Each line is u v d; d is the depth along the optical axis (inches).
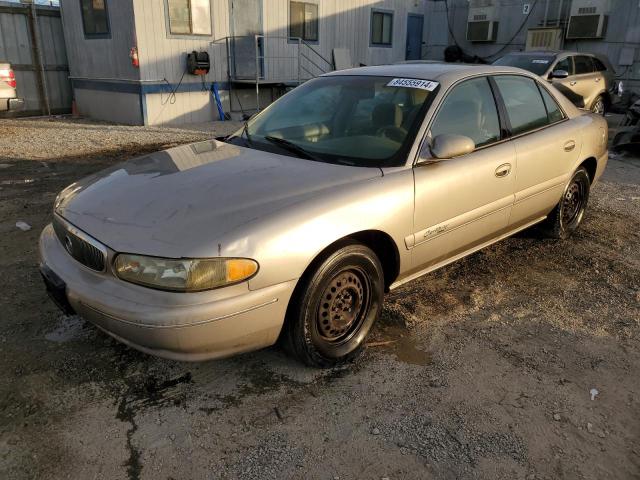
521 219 165.6
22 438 95.1
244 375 114.5
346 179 116.6
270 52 563.5
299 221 103.0
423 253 131.3
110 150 357.1
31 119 521.0
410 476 89.6
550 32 643.5
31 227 196.2
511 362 121.7
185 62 494.9
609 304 150.7
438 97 135.0
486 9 709.3
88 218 107.8
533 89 171.2
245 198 106.0
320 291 109.0
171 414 102.3
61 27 541.3
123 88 488.7
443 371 117.6
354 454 93.8
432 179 127.5
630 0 602.9
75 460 90.7
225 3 509.0
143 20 454.9
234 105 551.2
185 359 98.1
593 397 110.6
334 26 626.8
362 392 110.1
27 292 146.3
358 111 140.5
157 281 94.3
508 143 153.0
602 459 94.6
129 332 96.0
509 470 91.5
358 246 113.6
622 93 563.8
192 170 121.2
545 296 154.6
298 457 92.8
